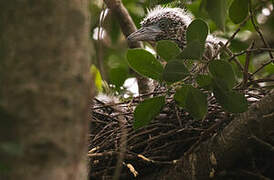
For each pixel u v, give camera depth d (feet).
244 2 19.36
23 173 8.62
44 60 9.07
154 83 26.81
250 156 18.13
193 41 15.79
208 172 18.43
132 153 19.67
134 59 18.10
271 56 19.85
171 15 30.07
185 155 18.85
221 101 16.66
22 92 8.91
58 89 9.09
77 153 9.13
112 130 20.65
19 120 8.84
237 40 31.89
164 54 17.35
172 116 20.40
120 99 25.70
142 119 18.12
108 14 25.67
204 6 18.67
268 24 30.94
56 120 9.01
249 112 16.93
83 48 9.42
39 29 9.12
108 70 28.32
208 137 18.81
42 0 9.17
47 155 8.83
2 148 8.29
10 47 9.04
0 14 9.12
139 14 32.99
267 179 18.15
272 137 17.89
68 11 9.32
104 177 20.12
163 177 19.72
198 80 16.79
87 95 9.37
